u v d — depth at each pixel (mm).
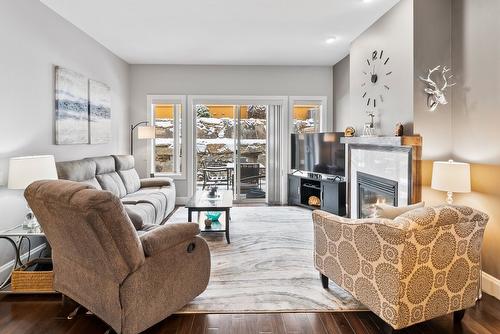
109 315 2041
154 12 3842
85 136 4488
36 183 2121
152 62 6195
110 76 5438
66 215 1873
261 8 3730
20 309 2473
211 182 6891
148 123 6379
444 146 3215
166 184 5637
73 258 2246
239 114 6789
